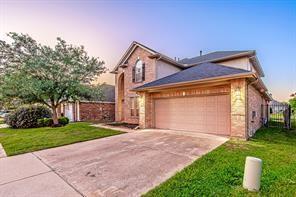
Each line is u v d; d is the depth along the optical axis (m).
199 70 11.30
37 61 12.33
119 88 19.39
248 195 3.14
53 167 4.89
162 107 11.76
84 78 14.68
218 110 9.05
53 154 6.23
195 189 3.36
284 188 3.37
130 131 11.09
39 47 13.03
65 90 13.82
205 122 9.53
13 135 10.43
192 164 4.76
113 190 3.49
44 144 7.71
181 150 6.29
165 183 3.68
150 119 12.30
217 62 16.42
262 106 13.98
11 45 12.51
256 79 7.89
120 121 19.14
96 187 3.63
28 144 7.77
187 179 3.81
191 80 9.03
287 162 4.83
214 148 6.41
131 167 4.72
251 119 8.94
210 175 3.97
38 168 4.83
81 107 20.89
